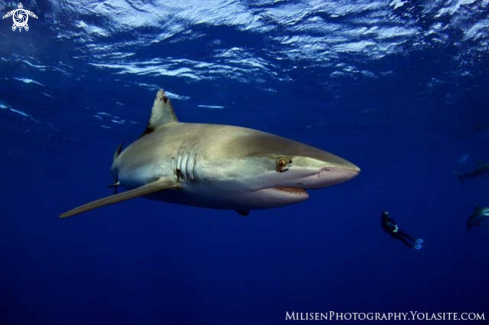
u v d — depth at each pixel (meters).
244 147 3.14
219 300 42.88
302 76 16.19
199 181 3.37
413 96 18.61
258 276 67.19
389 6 11.40
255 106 19.70
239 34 12.88
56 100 18.44
